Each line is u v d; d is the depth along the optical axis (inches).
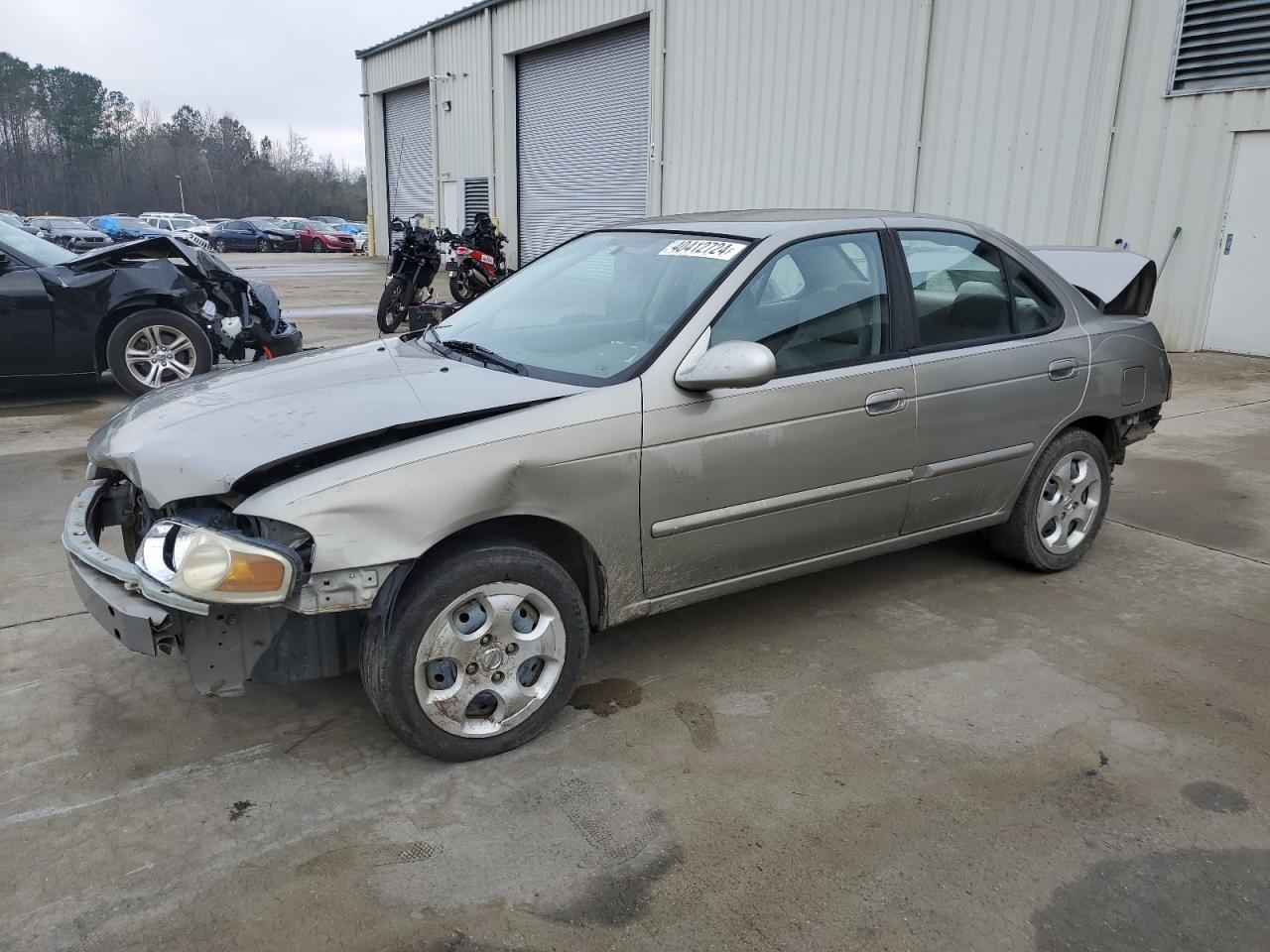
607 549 117.9
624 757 114.7
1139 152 381.1
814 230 138.3
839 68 488.1
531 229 828.0
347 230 1920.5
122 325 300.8
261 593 96.3
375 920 88.1
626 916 88.9
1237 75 351.3
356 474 100.7
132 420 120.3
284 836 99.8
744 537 129.0
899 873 94.8
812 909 89.8
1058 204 406.3
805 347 132.2
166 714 123.3
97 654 138.6
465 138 896.9
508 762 113.5
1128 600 161.3
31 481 223.0
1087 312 169.9
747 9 540.7
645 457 117.1
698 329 123.2
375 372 127.8
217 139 4003.4
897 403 138.7
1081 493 171.9
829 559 140.9
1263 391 323.9
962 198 439.8
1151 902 90.9
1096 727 121.7
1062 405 161.5
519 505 108.6
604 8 665.0
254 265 1108.5
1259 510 208.1
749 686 131.6
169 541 102.1
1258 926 88.2
